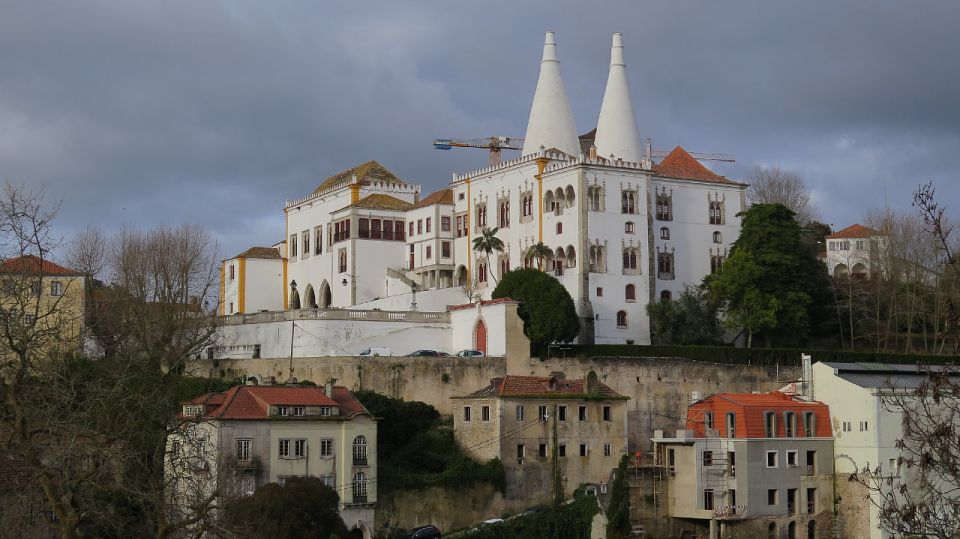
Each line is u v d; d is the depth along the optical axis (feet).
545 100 565.12
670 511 390.63
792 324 492.54
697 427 407.03
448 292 532.32
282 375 436.35
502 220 536.42
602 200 501.97
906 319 531.50
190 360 441.68
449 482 373.81
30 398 229.45
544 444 392.68
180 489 280.10
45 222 241.76
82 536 243.60
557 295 462.19
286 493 316.19
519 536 355.36
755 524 386.11
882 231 556.92
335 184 606.14
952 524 163.53
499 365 438.81
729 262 489.26
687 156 551.59
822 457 401.29
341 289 577.84
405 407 401.70
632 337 501.97
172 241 505.25
